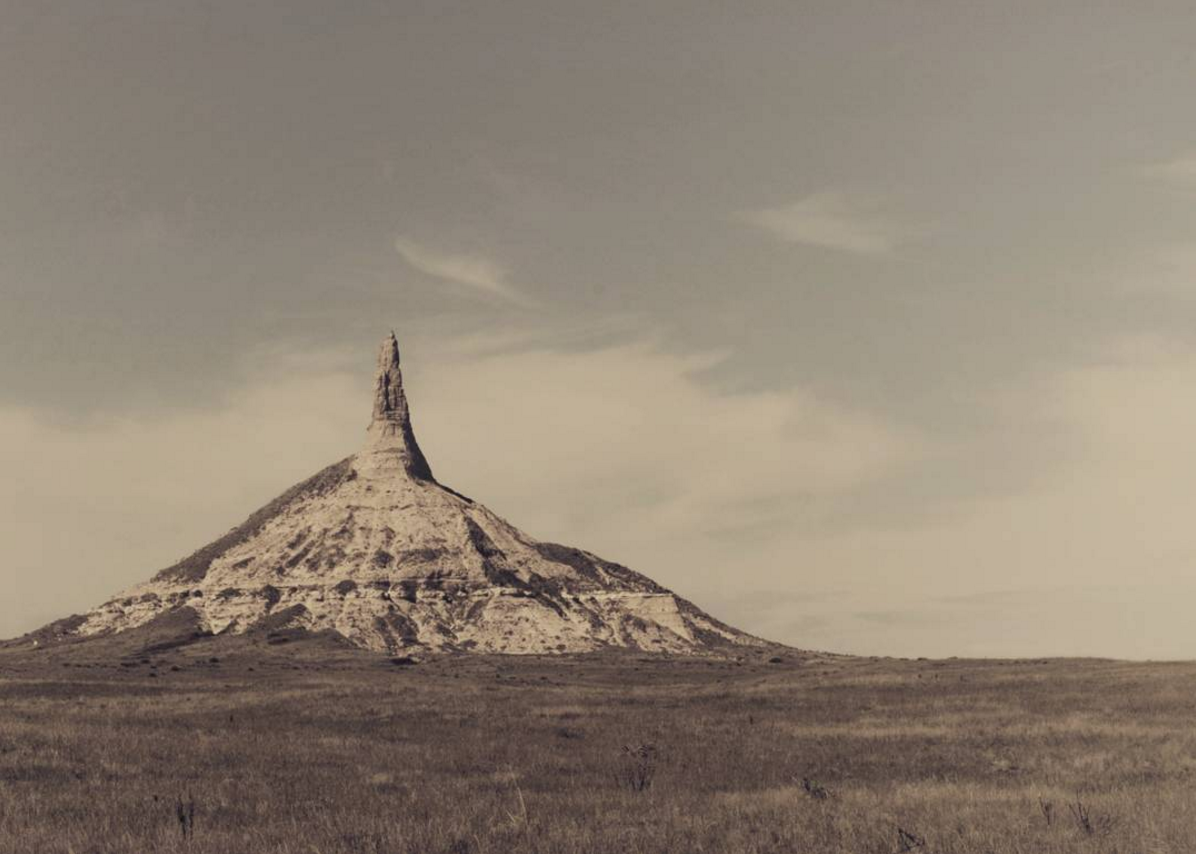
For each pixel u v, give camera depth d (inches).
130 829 1191.6
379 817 1250.6
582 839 1090.7
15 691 3277.6
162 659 7544.3
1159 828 1085.8
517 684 4913.9
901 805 1273.4
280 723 2502.5
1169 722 2288.4
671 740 2226.9
